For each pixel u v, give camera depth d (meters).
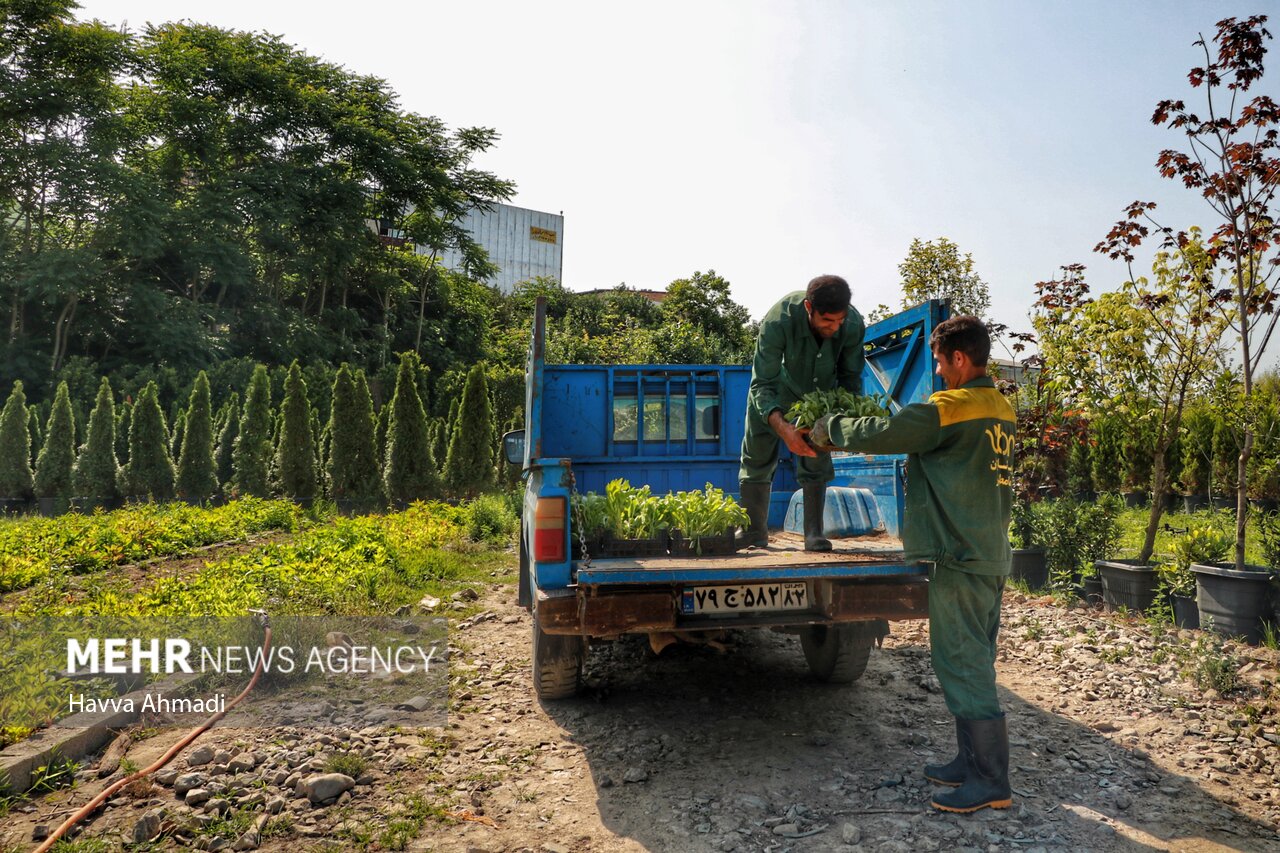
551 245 76.31
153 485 18.55
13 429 18.61
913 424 3.44
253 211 38.91
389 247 50.28
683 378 7.05
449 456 20.17
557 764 3.99
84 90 33.62
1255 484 11.08
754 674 5.61
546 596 3.83
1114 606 7.24
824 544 4.53
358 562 8.41
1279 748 4.10
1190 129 6.70
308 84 45.19
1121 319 7.59
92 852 3.01
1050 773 3.84
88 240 35.53
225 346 36.56
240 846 3.09
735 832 3.27
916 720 4.62
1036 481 8.90
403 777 3.79
